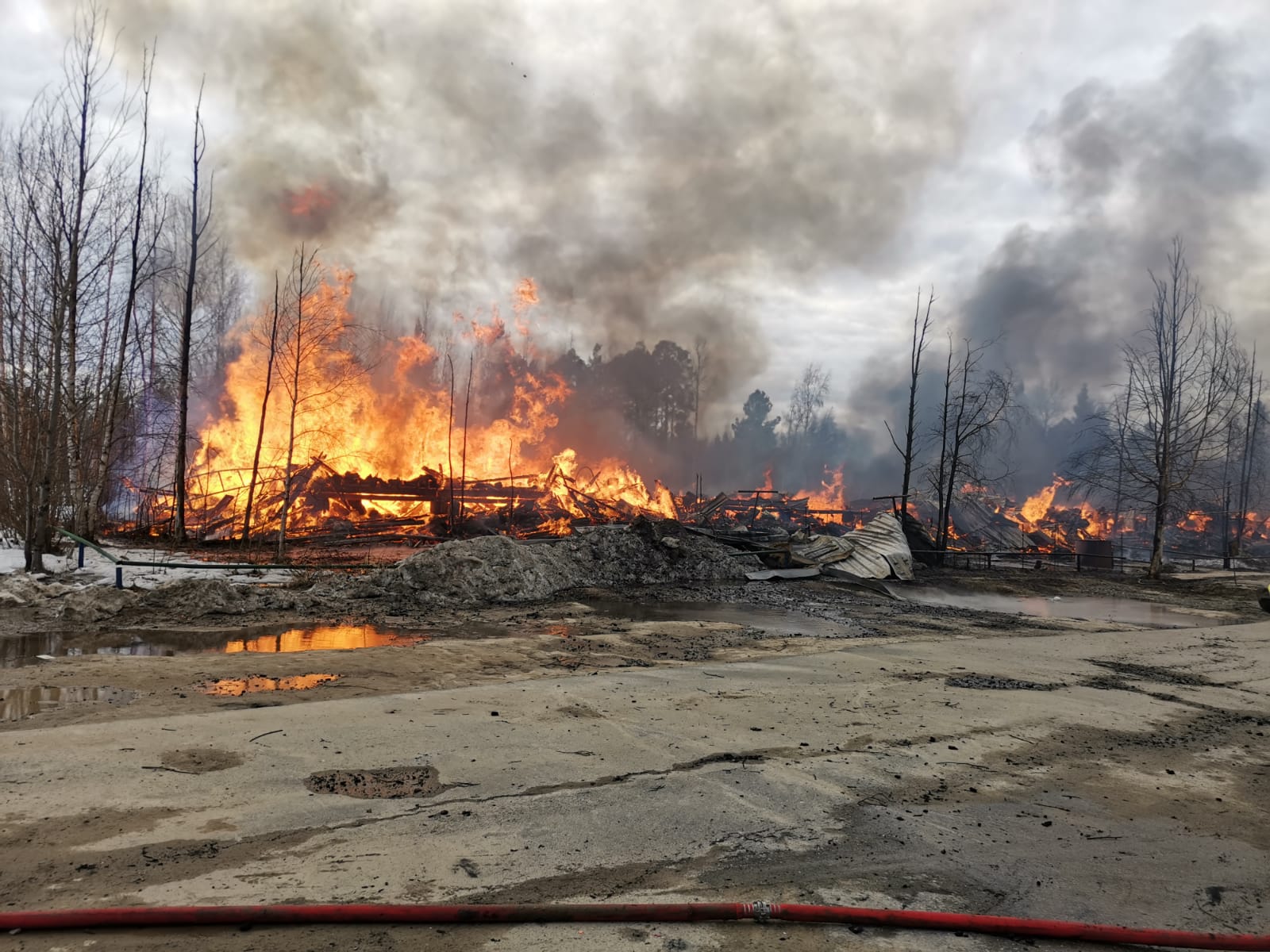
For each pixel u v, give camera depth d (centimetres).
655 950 311
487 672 878
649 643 1119
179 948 296
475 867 382
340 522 3033
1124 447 3291
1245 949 330
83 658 877
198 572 1627
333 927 318
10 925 300
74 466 1966
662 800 484
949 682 887
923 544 3141
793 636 1228
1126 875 409
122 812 427
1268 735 716
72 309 1691
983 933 338
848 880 387
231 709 666
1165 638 1362
